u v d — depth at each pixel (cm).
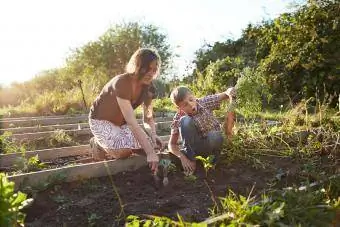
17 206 218
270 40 1019
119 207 286
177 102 366
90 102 1010
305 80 908
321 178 328
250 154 409
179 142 448
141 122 694
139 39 1864
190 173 347
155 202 294
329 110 604
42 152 462
